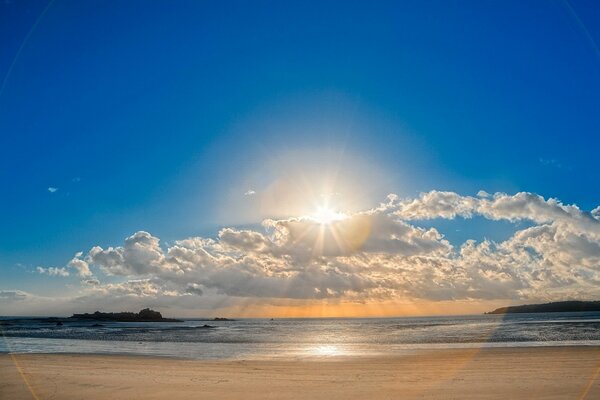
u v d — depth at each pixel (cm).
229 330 8925
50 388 1564
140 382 1681
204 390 1505
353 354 3005
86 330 8606
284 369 2080
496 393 1377
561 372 1795
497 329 6262
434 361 2359
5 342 4778
